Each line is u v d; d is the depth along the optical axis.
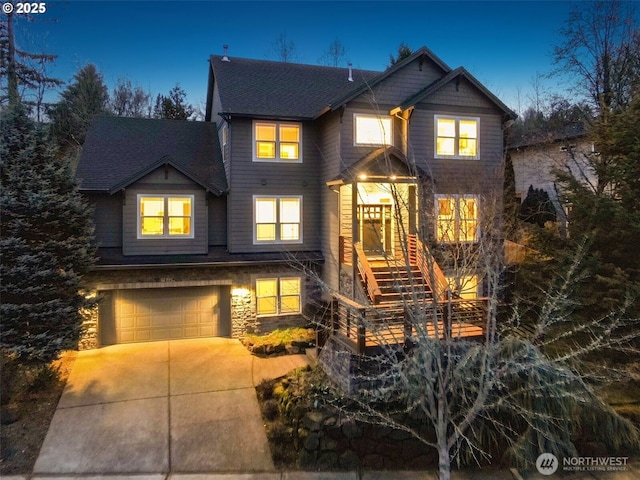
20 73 21.53
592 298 9.63
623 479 7.77
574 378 7.58
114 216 14.01
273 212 15.22
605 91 17.91
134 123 16.78
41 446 8.42
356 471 8.12
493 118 15.00
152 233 14.02
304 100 16.06
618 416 8.35
